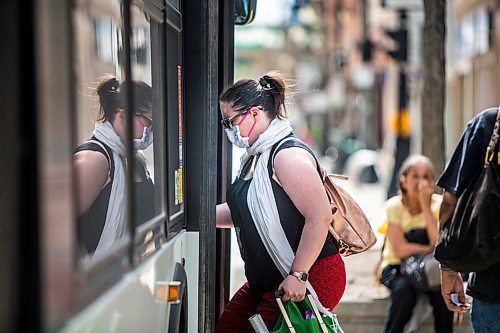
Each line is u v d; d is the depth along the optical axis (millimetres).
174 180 10617
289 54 104812
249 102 11828
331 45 96500
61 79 5539
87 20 8852
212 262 12016
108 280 6836
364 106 102312
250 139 11914
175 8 11000
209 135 11844
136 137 9609
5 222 5133
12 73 5098
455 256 11875
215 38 12047
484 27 57469
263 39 95375
